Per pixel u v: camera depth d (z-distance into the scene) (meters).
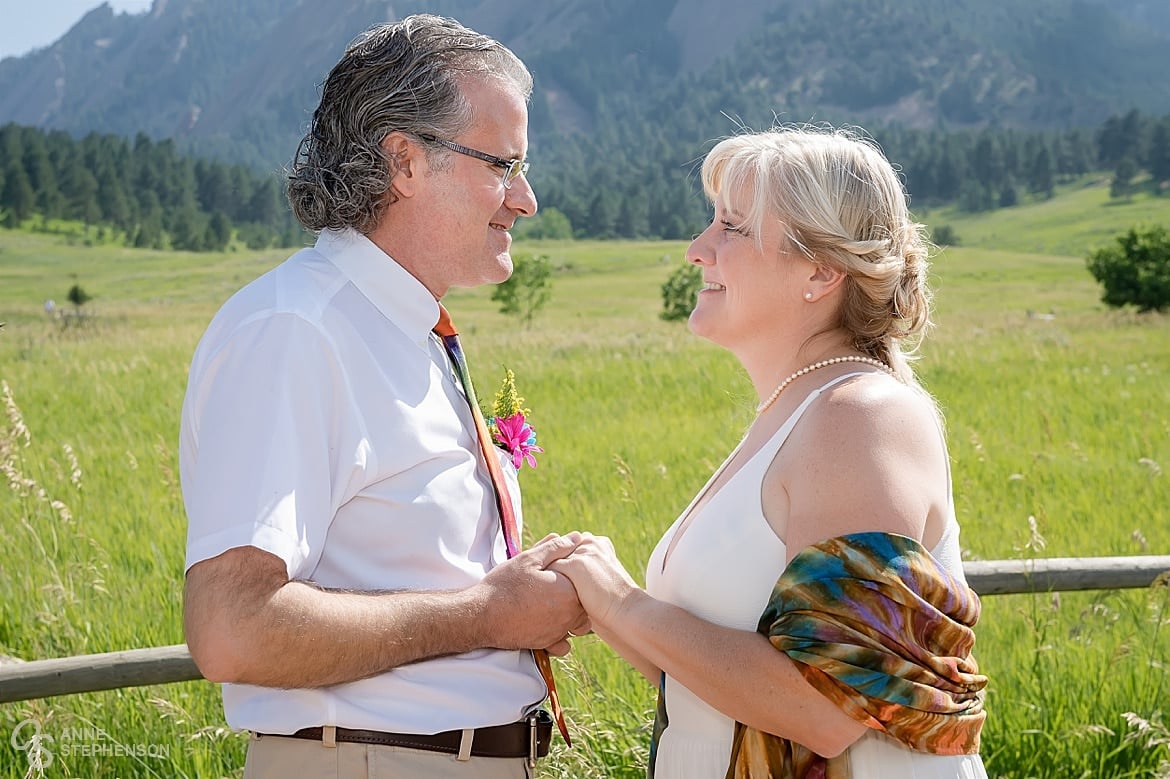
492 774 2.16
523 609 2.16
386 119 2.19
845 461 1.98
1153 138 159.62
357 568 2.08
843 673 1.89
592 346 19.55
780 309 2.24
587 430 10.75
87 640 4.46
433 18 2.30
